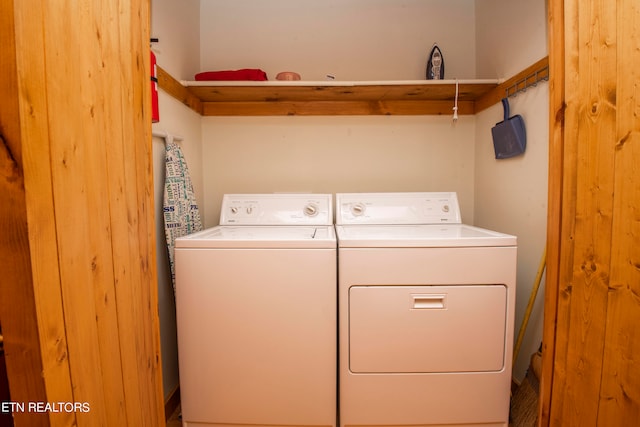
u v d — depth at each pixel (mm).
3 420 569
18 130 477
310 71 1944
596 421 816
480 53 1859
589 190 805
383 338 1184
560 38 841
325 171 1987
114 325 721
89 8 633
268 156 1979
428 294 1172
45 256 523
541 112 1334
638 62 708
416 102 1957
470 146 1976
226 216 1674
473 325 1181
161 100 1421
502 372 1196
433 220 1658
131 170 796
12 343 504
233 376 1195
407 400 1200
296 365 1189
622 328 760
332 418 1205
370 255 1168
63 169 564
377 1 1932
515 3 1508
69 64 577
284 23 1933
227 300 1177
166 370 1426
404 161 1986
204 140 1964
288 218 1675
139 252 836
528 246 1433
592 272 808
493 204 1740
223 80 1648
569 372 872
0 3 464
